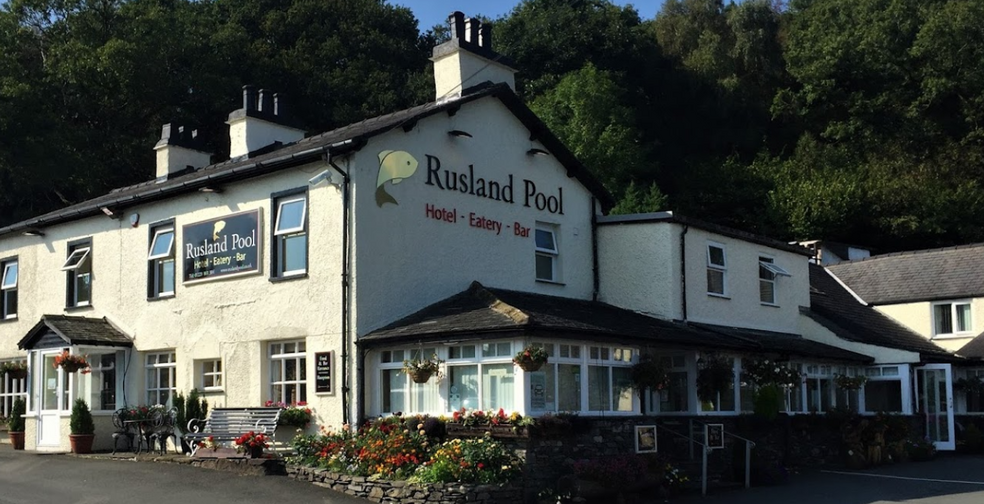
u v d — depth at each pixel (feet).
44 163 112.37
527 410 49.73
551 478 49.26
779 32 198.90
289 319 58.34
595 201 74.08
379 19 177.58
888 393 85.66
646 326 61.72
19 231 80.74
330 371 55.52
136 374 67.92
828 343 84.23
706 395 62.44
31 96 113.70
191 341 64.13
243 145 71.92
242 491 47.67
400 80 166.81
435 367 52.60
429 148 60.90
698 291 71.51
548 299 64.49
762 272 81.41
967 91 173.88
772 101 189.88
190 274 65.00
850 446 73.36
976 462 76.13
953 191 157.17
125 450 66.18
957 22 176.45
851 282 108.99
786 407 72.08
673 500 51.72
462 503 44.32
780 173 163.32
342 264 55.67
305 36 166.81
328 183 56.95
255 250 60.70
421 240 59.41
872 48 181.16
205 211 64.64
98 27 127.95
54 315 69.41
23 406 74.54
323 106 150.41
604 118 153.58
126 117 128.36
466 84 65.36
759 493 55.01
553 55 174.40
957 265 102.78
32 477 52.80
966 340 97.76
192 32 135.23
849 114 181.16
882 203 153.89
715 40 191.52
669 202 159.43
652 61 182.80
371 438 50.11
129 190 79.61
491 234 64.59
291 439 56.54
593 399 55.01
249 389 59.88
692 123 181.78
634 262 70.85
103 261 72.79
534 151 68.69
